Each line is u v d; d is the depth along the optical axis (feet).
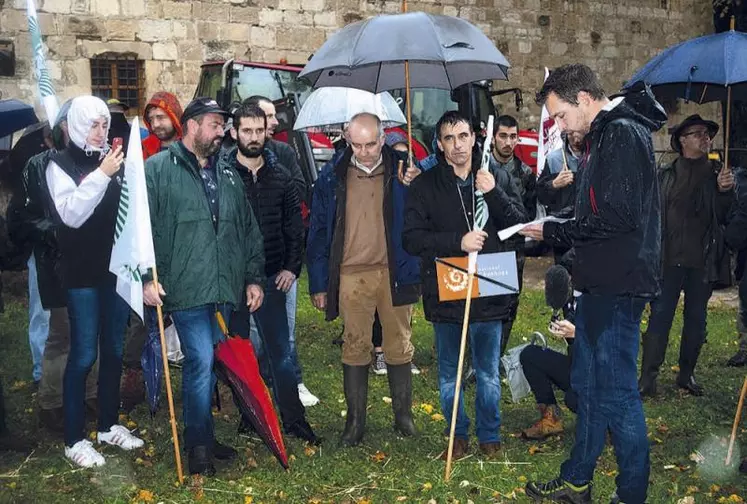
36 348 17.94
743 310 20.81
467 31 13.69
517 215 13.69
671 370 20.39
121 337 14.66
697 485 13.42
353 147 14.35
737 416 14.11
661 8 57.82
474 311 13.92
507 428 16.34
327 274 15.35
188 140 13.58
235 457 14.67
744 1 51.21
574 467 12.17
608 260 11.21
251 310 14.42
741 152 33.65
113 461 14.29
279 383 15.38
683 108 58.29
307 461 14.42
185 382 13.64
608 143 10.91
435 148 14.33
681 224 17.61
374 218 14.73
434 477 13.66
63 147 14.47
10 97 39.27
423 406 17.39
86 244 13.79
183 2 43.04
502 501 12.74
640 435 11.46
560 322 14.34
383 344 15.61
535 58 53.93
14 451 14.71
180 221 13.34
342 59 13.44
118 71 42.37
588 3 55.16
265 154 15.76
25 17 39.42
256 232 14.58
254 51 45.03
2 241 15.05
